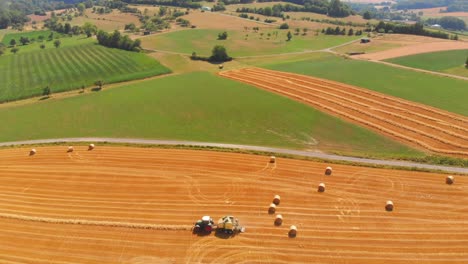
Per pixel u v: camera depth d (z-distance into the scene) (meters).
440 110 68.94
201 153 55.25
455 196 43.75
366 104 73.19
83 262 35.25
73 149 57.59
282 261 34.69
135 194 45.38
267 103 75.12
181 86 89.12
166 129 64.38
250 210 41.84
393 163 51.19
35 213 42.50
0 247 37.41
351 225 39.25
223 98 78.94
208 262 34.66
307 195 44.34
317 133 61.47
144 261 35.03
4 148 58.84
